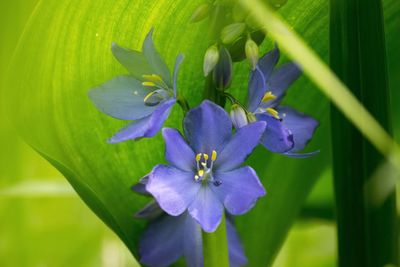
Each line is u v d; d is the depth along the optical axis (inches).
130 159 14.0
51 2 12.7
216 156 12.4
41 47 12.9
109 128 13.8
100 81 13.6
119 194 14.1
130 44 13.5
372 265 13.7
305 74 14.5
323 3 13.8
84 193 13.4
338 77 13.5
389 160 13.3
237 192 12.2
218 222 12.1
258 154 14.8
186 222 13.6
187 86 13.9
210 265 12.8
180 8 13.3
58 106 13.4
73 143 13.7
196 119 12.4
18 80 12.9
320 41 14.3
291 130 13.4
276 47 12.8
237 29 12.4
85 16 13.0
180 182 12.3
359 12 13.3
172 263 13.9
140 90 13.0
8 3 13.1
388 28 14.5
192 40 13.6
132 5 13.1
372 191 13.6
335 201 13.8
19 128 13.1
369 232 13.7
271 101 13.2
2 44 13.1
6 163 14.4
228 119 12.4
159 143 14.1
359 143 13.6
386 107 13.4
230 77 12.6
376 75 13.4
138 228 14.1
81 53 13.2
